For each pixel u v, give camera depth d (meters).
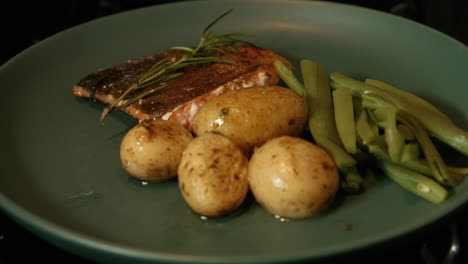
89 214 0.42
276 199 0.41
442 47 0.54
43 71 0.54
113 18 0.58
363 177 0.44
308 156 0.41
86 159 0.46
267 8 0.59
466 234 0.43
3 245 0.42
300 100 0.46
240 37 0.57
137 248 0.38
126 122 0.49
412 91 0.51
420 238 0.40
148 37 0.58
